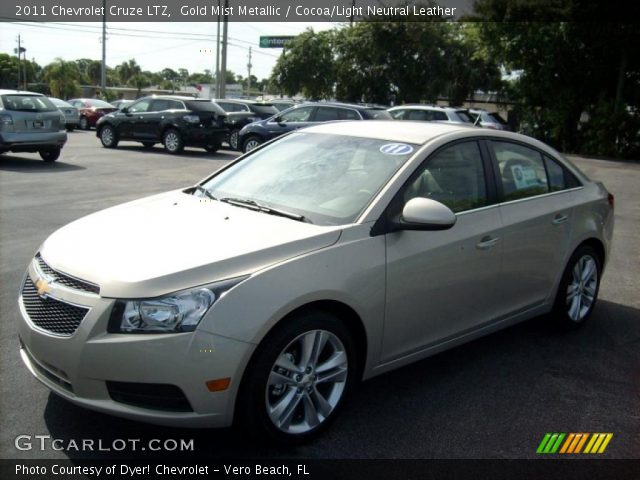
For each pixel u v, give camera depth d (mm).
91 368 2873
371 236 3469
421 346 3812
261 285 2990
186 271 2951
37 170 13211
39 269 3283
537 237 4465
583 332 5105
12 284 5578
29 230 7625
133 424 3398
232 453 3188
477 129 4402
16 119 13570
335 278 3223
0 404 3533
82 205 9367
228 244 3199
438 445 3332
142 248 3205
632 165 21656
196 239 3283
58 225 7945
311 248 3252
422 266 3646
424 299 3711
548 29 24656
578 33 24188
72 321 2959
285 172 4176
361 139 4266
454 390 3971
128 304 2865
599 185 5367
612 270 7086
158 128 18250
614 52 24078
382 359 3598
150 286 2889
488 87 31938
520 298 4480
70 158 15914
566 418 3682
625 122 24688
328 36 35219
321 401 3303
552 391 4016
